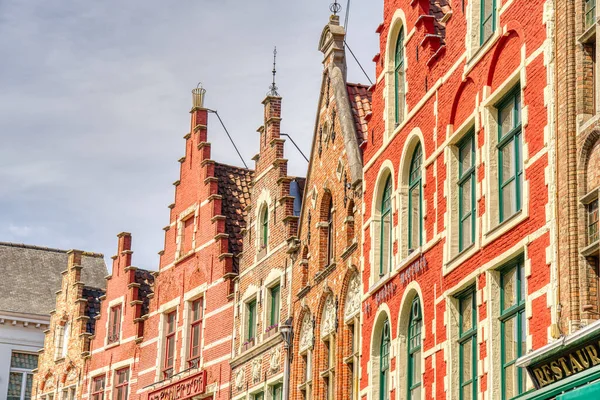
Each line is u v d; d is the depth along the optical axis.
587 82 20.80
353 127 33.09
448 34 27.00
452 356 25.17
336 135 34.00
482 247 23.92
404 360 28.12
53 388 51.72
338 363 31.97
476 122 24.81
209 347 41.16
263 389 36.91
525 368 20.72
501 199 23.83
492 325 23.22
